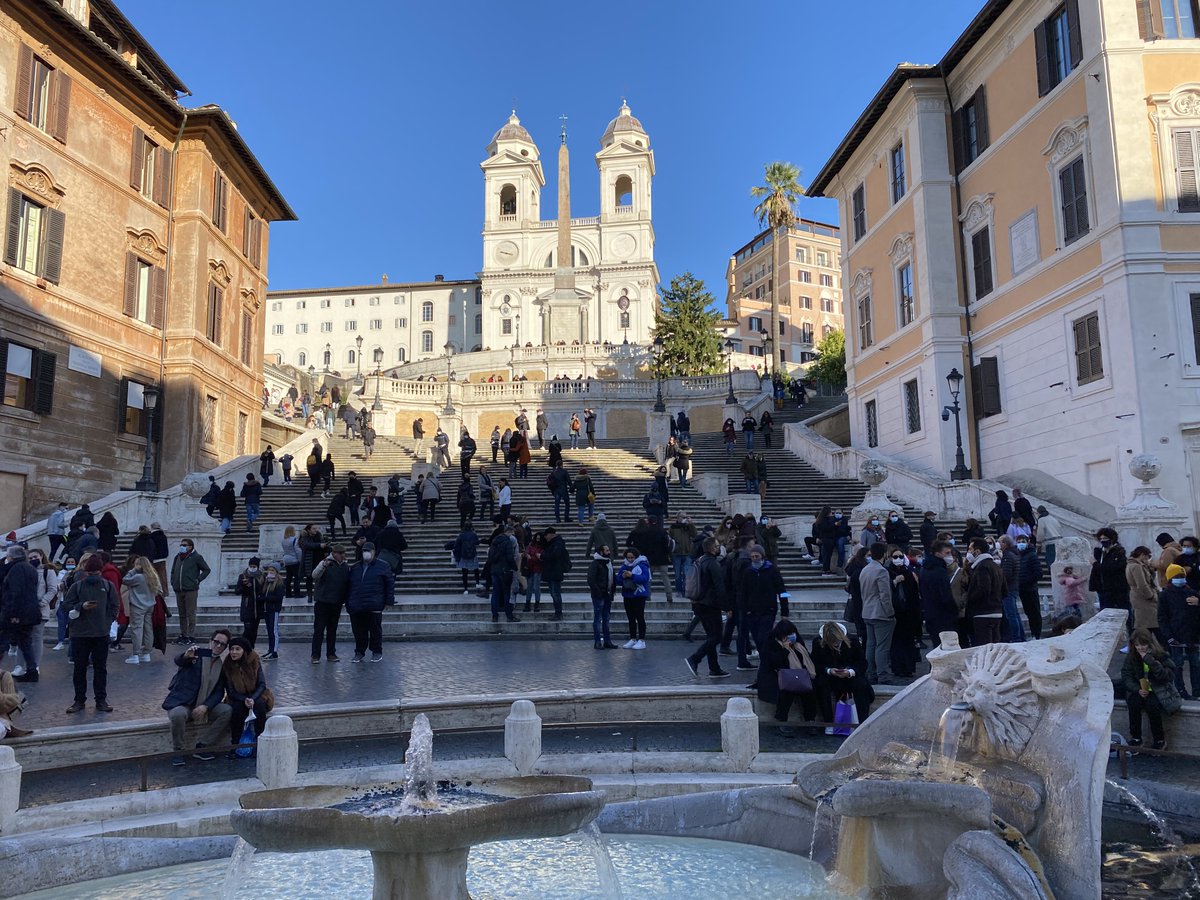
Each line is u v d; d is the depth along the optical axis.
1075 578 12.77
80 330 24.97
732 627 12.98
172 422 28.38
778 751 8.48
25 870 5.36
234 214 33.03
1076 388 20.88
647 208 88.75
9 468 22.42
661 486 22.34
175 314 29.03
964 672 5.51
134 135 27.67
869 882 4.88
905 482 24.30
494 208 89.38
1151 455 17.16
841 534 18.50
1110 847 5.64
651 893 4.95
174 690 8.52
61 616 14.19
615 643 14.28
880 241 29.78
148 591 12.91
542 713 9.34
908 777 5.08
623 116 92.44
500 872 5.45
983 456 24.81
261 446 36.19
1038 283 22.42
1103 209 19.95
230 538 21.73
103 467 25.83
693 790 7.37
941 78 26.50
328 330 95.62
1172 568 9.95
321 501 25.52
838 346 64.44
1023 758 4.93
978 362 25.14
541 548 16.31
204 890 5.28
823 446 29.50
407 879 4.07
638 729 9.30
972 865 4.15
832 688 9.27
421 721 4.85
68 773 7.95
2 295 22.34
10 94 22.70
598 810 4.29
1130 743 8.46
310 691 10.44
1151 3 20.20
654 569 17.19
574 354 64.31
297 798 4.70
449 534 21.83
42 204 23.84
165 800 7.02
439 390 47.06
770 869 5.34
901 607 11.18
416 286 94.31
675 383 46.84
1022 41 23.14
